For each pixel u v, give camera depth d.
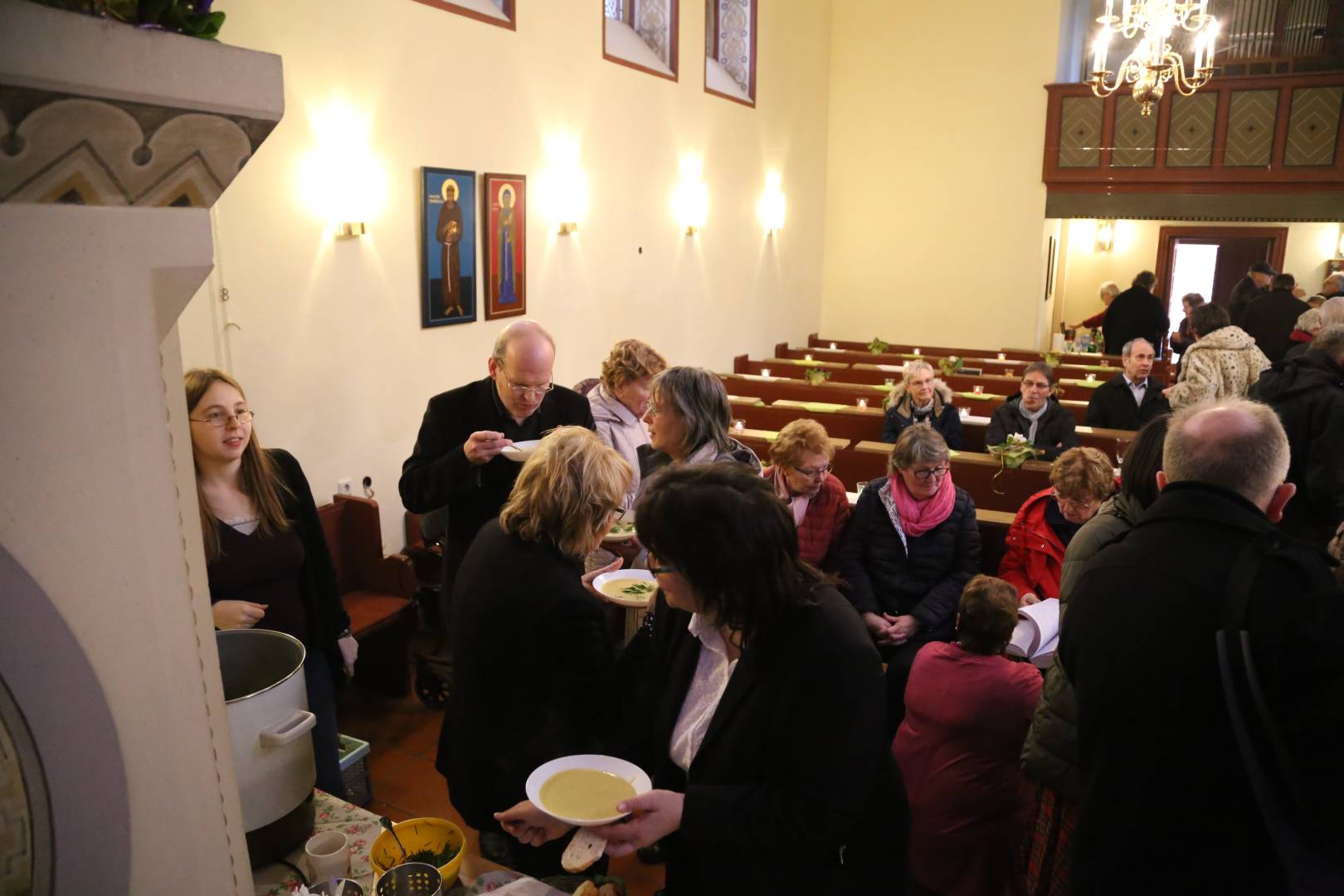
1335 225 13.48
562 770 1.59
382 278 5.25
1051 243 12.59
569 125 6.86
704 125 9.00
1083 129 11.14
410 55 5.29
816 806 1.38
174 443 0.81
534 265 6.64
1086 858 1.55
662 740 1.72
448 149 5.66
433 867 1.45
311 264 4.78
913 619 3.44
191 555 0.83
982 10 11.33
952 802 2.54
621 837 1.41
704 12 8.74
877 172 12.13
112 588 0.72
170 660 0.77
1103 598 1.56
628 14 8.30
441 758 2.19
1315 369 3.61
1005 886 2.62
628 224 7.86
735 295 10.15
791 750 1.41
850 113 12.12
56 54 0.60
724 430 2.75
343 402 5.06
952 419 6.12
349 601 4.36
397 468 5.48
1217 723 1.43
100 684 0.71
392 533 5.48
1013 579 3.52
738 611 1.40
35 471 0.66
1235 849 1.43
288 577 2.57
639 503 1.45
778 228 11.02
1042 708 2.04
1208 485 1.57
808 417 6.81
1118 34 12.72
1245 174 10.59
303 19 4.58
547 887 1.48
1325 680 1.29
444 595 2.97
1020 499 4.94
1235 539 1.49
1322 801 1.27
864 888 1.51
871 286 12.44
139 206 0.71
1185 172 10.82
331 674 2.73
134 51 0.65
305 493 2.65
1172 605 1.48
